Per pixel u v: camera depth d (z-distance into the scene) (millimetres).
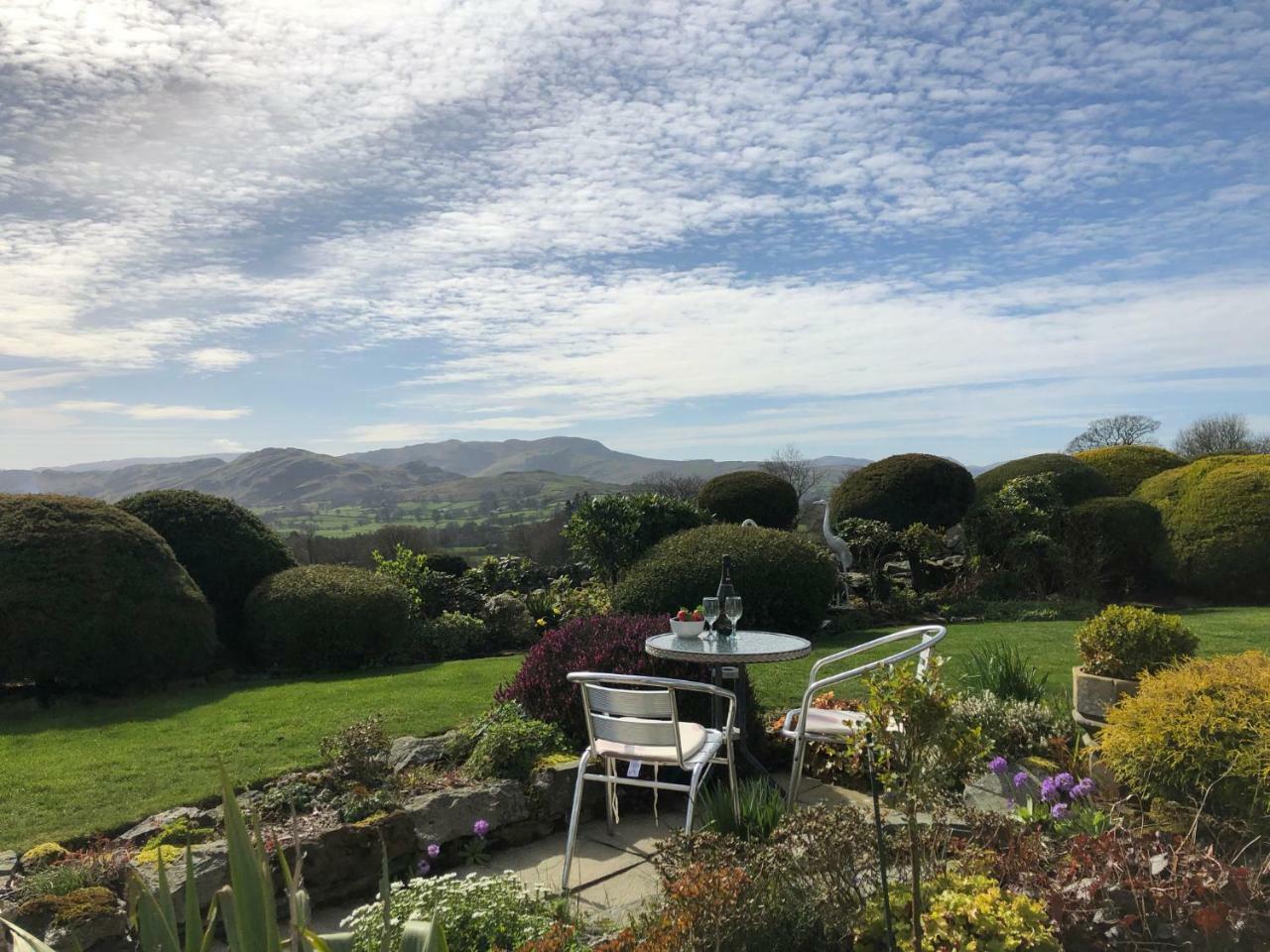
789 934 2561
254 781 4594
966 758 2477
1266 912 2410
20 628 7344
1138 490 14656
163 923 1698
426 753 4863
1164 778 3211
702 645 4578
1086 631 4387
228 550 9828
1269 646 8062
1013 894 2574
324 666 9250
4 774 4910
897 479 13867
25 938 1735
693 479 28828
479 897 2867
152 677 7996
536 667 5094
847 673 4070
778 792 3951
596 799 4410
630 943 2568
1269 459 13711
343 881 3537
